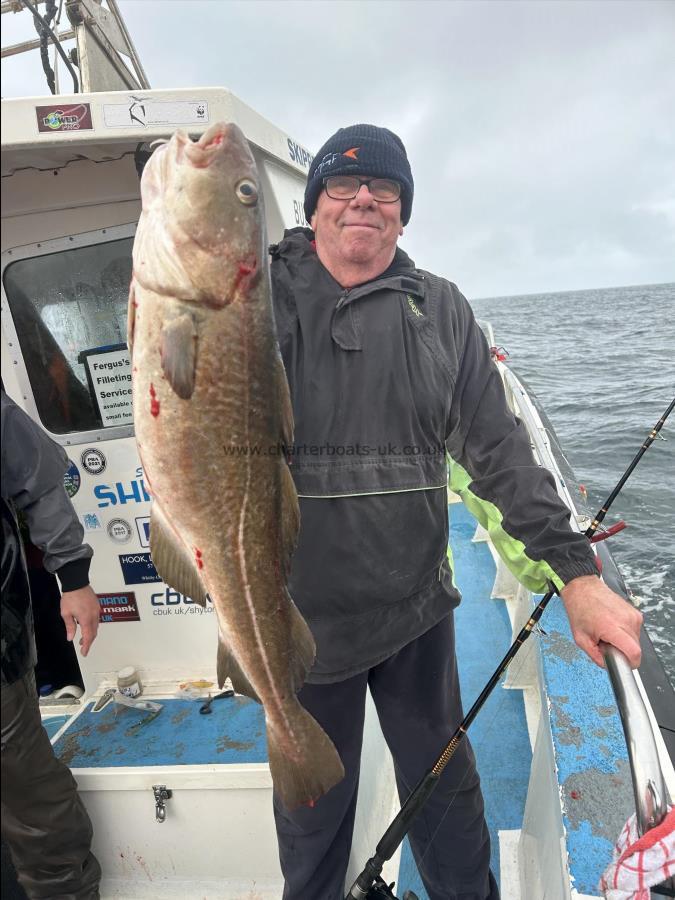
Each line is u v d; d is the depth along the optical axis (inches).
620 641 49.2
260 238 48.0
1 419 64.6
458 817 70.8
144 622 97.7
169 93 68.3
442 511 64.5
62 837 71.4
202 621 96.7
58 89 84.1
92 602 73.7
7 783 66.6
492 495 64.1
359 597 60.0
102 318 88.6
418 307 61.8
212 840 79.4
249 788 77.1
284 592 51.3
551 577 58.2
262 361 48.3
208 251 45.7
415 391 59.6
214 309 46.1
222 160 46.3
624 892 36.8
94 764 80.9
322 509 58.7
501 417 65.3
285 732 51.3
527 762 96.6
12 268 86.1
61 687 105.8
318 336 58.5
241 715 88.7
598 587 54.9
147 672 99.3
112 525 94.3
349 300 58.5
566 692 65.9
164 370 45.4
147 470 47.6
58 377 90.0
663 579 221.1
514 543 61.6
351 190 58.1
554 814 58.6
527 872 73.8
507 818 88.4
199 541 48.2
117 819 79.9
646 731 42.0
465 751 71.4
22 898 78.2
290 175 98.1
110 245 86.4
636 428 392.8
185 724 87.9
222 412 47.1
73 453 92.0
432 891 74.2
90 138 67.6
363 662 61.6
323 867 67.4
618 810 52.3
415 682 68.0
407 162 61.4
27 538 102.0
